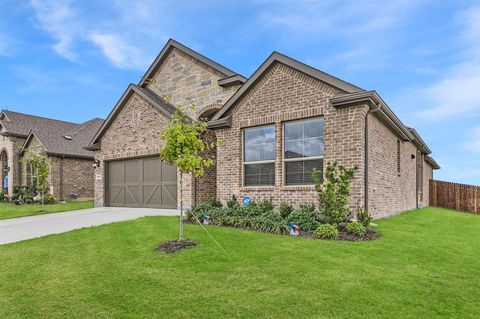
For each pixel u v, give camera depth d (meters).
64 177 24.81
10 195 25.59
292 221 8.80
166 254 6.69
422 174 20.08
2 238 9.24
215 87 15.27
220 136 12.80
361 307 4.22
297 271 5.51
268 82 11.52
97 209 16.06
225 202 12.44
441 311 4.13
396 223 10.36
